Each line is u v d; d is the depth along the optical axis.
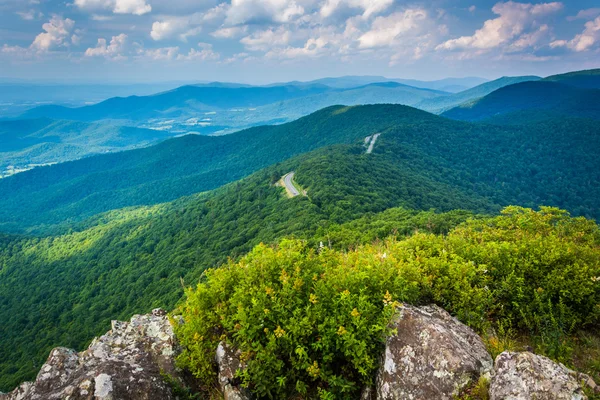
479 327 6.30
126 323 8.20
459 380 4.70
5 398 6.04
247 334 5.59
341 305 5.73
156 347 6.78
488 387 4.60
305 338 5.54
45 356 63.62
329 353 5.41
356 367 5.17
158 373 5.91
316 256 7.96
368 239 30.80
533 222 11.46
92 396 5.05
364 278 6.28
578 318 6.49
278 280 6.53
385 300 5.61
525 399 4.14
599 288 6.63
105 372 5.41
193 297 6.56
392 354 5.21
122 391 5.22
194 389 6.06
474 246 8.51
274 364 5.33
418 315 5.68
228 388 5.50
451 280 6.89
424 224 41.94
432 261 7.41
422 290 6.75
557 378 4.26
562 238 10.10
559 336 6.09
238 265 7.27
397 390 4.94
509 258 7.63
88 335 65.88
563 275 6.95
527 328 6.63
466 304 6.52
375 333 5.42
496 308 6.95
